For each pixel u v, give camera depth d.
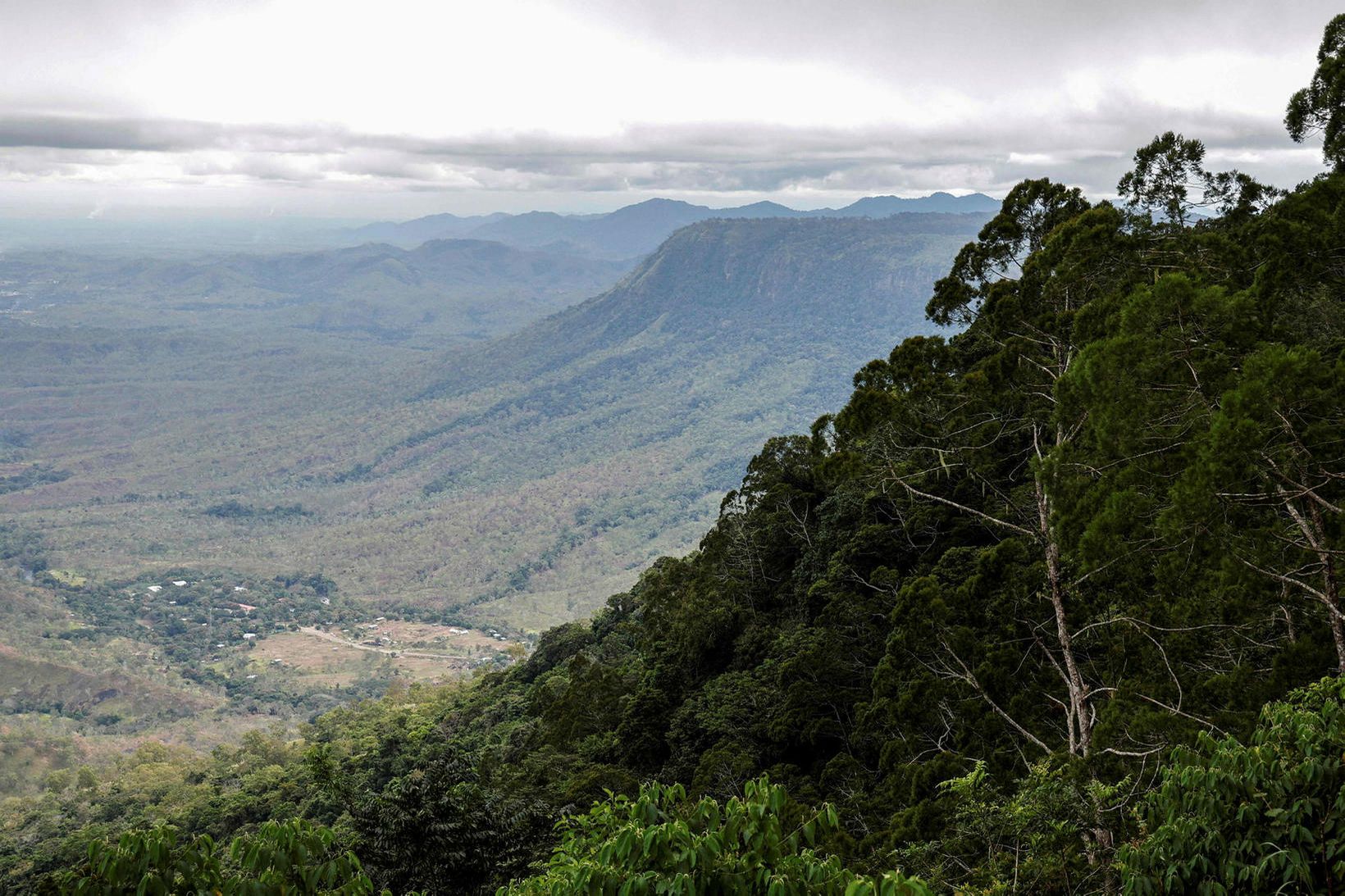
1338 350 16.70
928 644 21.55
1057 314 22.12
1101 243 20.70
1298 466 13.54
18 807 110.00
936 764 19.00
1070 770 14.58
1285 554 14.69
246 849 6.94
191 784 102.75
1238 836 8.54
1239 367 14.57
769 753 29.36
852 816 21.55
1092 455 16.88
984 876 13.05
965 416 24.94
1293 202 17.91
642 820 7.62
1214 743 9.35
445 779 21.08
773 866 7.11
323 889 7.45
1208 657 16.80
